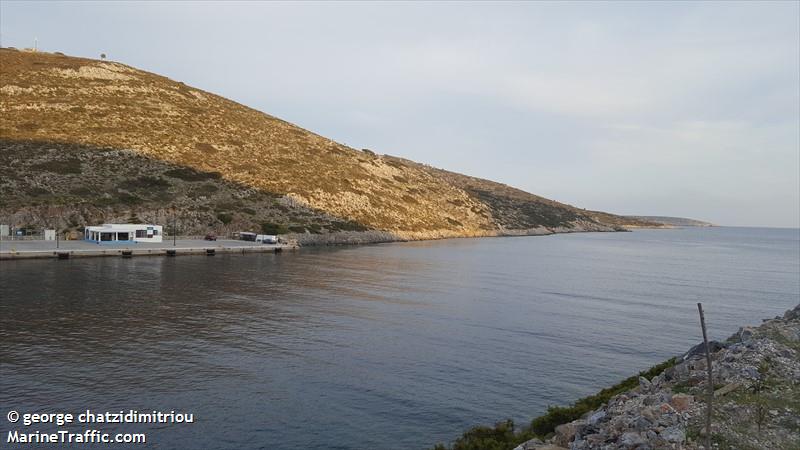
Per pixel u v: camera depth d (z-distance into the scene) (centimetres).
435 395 2484
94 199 9344
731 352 1959
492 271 7638
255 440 1969
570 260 10031
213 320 3766
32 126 11081
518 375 2828
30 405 2192
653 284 6944
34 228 8431
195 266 6756
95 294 4534
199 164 11838
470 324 4012
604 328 4044
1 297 4275
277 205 11394
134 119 12781
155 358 2855
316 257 8481
